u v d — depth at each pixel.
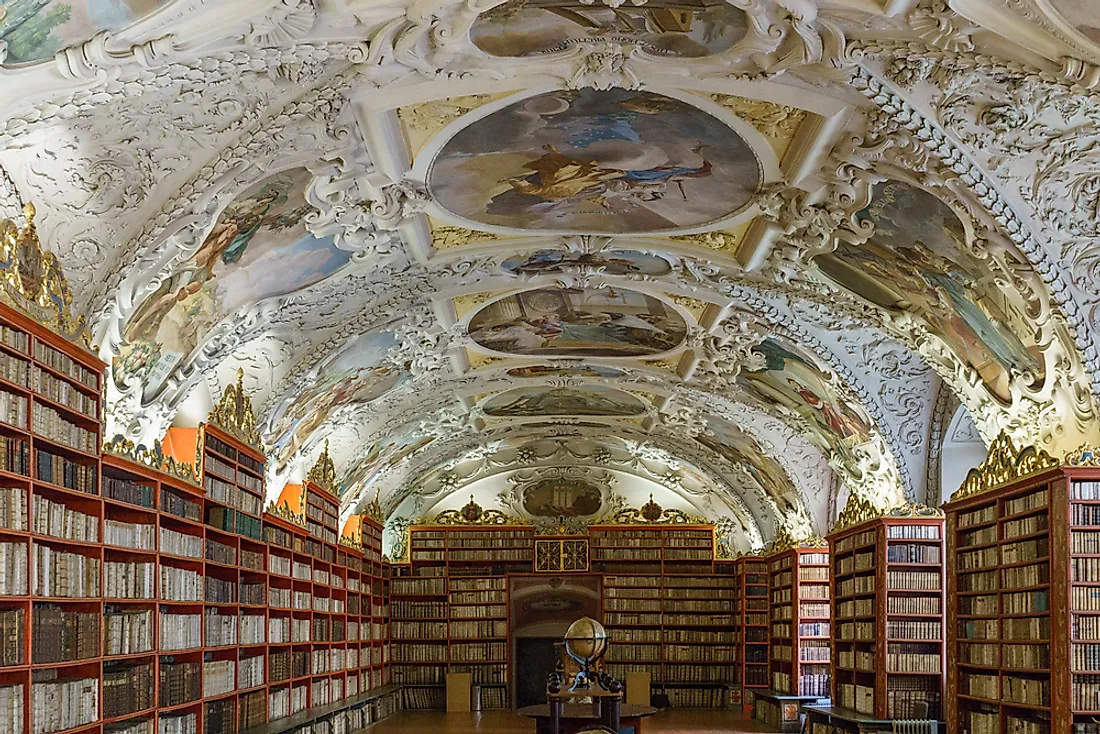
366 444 27.03
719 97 11.70
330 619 26.16
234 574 17.50
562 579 36.03
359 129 12.05
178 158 11.31
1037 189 11.84
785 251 15.59
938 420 19.95
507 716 32.03
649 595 35.88
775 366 20.86
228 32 9.27
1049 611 13.77
